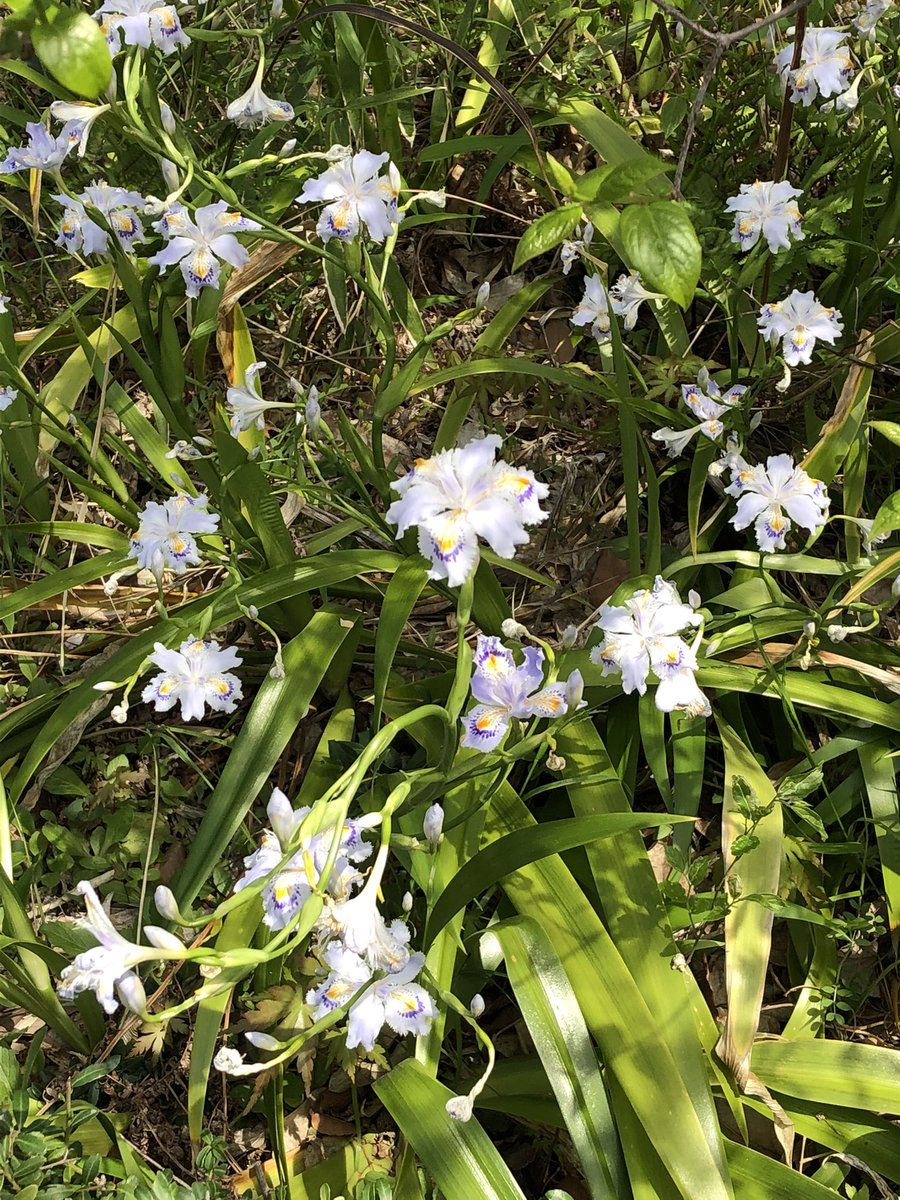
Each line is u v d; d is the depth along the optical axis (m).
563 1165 0.46
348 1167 0.46
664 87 0.77
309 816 0.28
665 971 0.44
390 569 0.53
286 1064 0.48
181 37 0.45
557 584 0.65
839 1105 0.44
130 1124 0.48
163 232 0.49
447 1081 0.48
